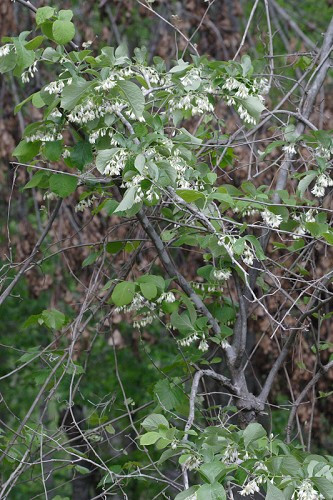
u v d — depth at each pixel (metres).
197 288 4.58
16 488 8.91
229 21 6.88
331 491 2.87
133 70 4.00
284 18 7.61
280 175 4.60
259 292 5.52
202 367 5.96
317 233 3.72
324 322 5.99
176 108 3.95
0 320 9.56
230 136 5.04
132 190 3.34
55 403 7.94
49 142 3.86
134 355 8.70
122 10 7.08
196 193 3.44
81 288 6.27
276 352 6.04
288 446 3.56
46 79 7.01
